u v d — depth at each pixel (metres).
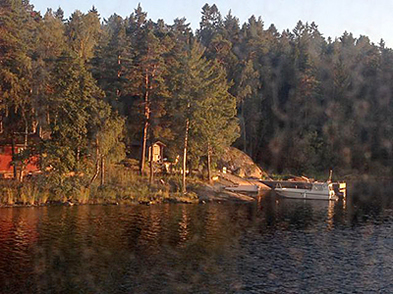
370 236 35.66
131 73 57.34
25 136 52.56
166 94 56.25
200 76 61.56
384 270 26.33
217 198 55.03
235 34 119.12
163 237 32.97
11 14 49.03
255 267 26.45
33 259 26.61
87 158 49.25
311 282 24.00
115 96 63.19
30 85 49.56
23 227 34.38
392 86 107.12
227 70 104.50
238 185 65.31
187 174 64.75
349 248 31.53
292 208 50.91
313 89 101.19
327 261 28.06
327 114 102.31
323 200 59.53
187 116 55.12
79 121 46.75
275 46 118.44
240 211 46.59
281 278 24.56
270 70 107.19
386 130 102.44
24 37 59.94
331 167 98.31
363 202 58.34
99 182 51.34
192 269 25.75
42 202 44.56
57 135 47.19
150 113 58.53
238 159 80.88
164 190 53.44
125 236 32.75
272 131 103.81
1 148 52.47
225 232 35.50
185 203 50.16
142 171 59.06
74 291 21.84
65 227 34.88
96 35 101.38
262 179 79.88
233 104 67.56
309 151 96.62
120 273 24.69
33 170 54.09
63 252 28.17
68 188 46.44
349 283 24.00
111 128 48.81
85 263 26.22
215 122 59.66
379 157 102.06
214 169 70.94
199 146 59.44
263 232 36.19
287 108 103.81
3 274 23.95
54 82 48.31
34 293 21.50
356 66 112.62
